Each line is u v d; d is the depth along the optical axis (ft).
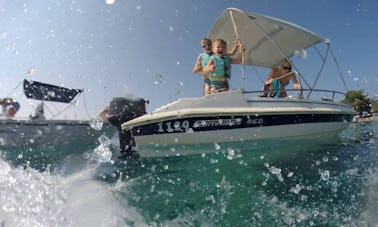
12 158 12.41
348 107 17.51
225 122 12.32
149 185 8.11
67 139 16.30
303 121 13.99
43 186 7.68
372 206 6.07
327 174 8.62
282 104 13.65
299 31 16.28
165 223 5.73
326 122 15.11
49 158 12.64
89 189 7.68
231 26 16.43
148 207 6.50
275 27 16.10
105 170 10.16
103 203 6.63
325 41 17.01
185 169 9.71
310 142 14.42
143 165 10.91
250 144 12.69
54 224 5.52
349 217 5.72
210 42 15.02
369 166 9.50
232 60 15.07
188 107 12.39
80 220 5.74
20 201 6.40
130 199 6.99
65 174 9.43
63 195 7.09
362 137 17.57
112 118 13.64
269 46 18.19
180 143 12.22
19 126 14.97
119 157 13.00
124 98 13.93
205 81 14.69
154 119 12.10
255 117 12.68
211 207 6.49
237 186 7.80
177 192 7.46
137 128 12.45
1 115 16.15
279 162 10.21
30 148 15.21
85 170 10.06
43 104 18.54
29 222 5.50
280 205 6.46
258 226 5.57
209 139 12.21
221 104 12.62
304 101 14.46
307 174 8.73
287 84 16.75
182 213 6.17
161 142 12.29
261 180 8.19
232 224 5.66
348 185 7.55
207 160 10.91
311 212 6.04
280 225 5.56
